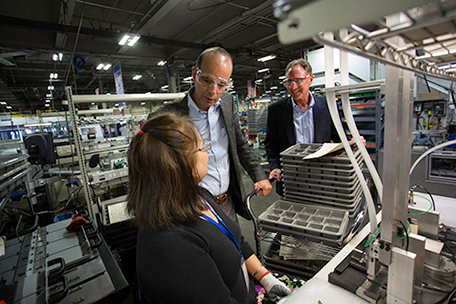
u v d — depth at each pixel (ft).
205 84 3.83
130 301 4.60
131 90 45.34
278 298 2.75
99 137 13.96
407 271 1.67
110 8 14.23
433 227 2.49
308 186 3.84
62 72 28.45
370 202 2.25
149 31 19.19
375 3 0.63
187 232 1.92
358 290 1.98
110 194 8.80
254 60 32.30
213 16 17.24
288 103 6.18
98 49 20.62
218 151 4.53
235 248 2.33
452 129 6.89
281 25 0.68
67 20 15.42
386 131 1.64
